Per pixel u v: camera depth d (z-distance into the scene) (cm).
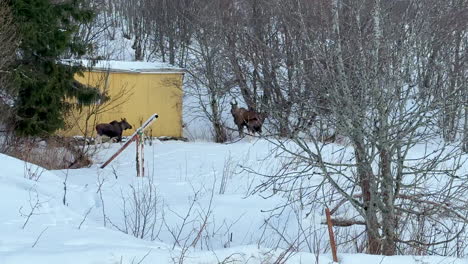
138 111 3369
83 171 2064
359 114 1009
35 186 1221
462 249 1062
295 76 1201
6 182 1169
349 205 1295
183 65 4272
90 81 3189
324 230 1166
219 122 3394
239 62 2742
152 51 5150
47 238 846
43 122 2444
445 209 1048
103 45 4953
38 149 2348
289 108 1080
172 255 764
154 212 1295
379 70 1017
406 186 1049
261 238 1102
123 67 3319
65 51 2611
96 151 2525
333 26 1111
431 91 1009
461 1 1071
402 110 1018
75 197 1310
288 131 1066
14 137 2391
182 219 1261
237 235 1177
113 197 1423
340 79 1019
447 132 1052
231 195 1514
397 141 1019
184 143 3166
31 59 2511
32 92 2445
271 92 1318
